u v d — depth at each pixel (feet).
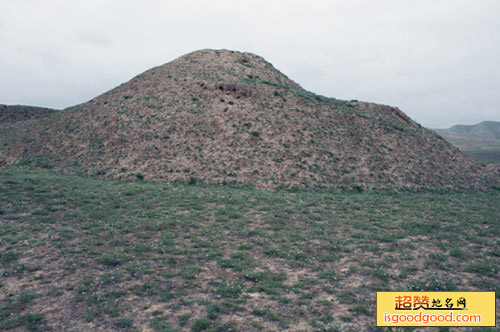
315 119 129.18
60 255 35.78
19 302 25.17
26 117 216.54
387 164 106.83
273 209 61.93
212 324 22.36
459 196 88.69
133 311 24.30
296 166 99.45
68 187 73.00
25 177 82.02
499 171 122.62
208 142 111.45
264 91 145.69
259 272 32.58
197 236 44.68
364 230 48.52
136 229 46.68
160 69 181.27
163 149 109.29
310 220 54.34
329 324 22.35
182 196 70.95
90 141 120.78
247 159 101.91
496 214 59.52
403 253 38.47
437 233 46.16
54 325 22.02
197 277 31.27
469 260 35.83
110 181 89.51
